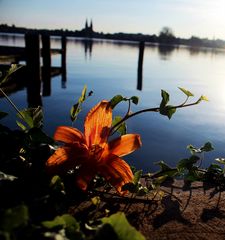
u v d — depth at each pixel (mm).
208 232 292
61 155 289
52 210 255
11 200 251
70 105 1631
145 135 1213
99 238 193
